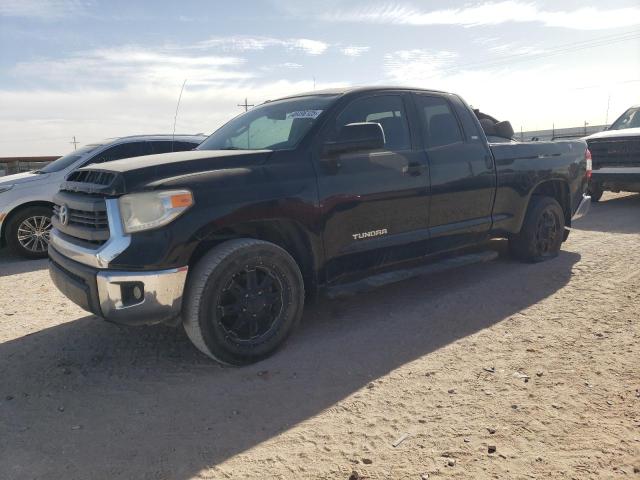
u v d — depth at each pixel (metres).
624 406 2.95
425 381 3.35
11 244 7.55
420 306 4.77
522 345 3.84
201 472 2.51
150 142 8.47
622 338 3.88
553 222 6.16
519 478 2.38
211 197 3.47
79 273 3.48
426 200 4.71
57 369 3.70
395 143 4.61
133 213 3.30
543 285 5.25
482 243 5.48
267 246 3.65
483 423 2.84
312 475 2.46
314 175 3.96
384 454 2.60
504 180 5.44
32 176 7.71
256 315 3.67
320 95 4.55
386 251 4.47
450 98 5.19
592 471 2.41
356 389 3.28
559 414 2.89
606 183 10.70
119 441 2.79
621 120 11.67
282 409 3.07
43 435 2.86
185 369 3.64
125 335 4.30
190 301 3.44
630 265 5.86
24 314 4.95
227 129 4.99
